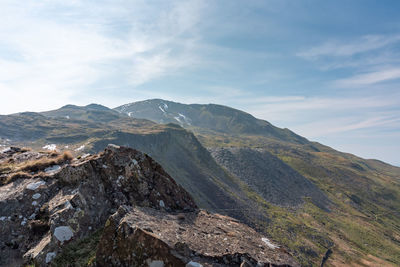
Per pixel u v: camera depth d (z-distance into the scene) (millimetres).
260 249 8523
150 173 12805
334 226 153000
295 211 166375
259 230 118188
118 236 6723
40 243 7953
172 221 8875
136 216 7750
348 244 129500
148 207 10312
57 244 7664
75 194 9641
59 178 10922
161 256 5996
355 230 152125
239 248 7793
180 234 7590
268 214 140500
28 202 9734
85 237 8617
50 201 9852
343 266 102188
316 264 99750
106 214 10234
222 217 11875
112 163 12141
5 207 9273
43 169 12562
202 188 153375
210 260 6609
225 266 6598
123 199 11047
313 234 128750
